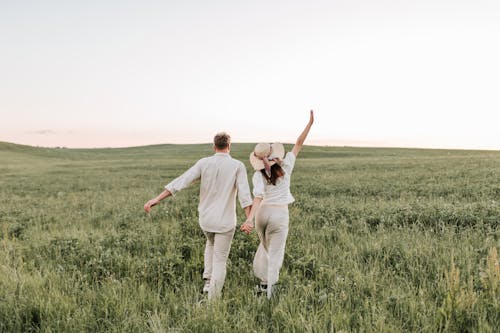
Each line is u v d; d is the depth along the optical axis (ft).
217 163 16.20
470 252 19.30
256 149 16.12
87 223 33.76
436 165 91.76
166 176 95.25
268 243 16.87
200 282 17.70
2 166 168.45
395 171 80.64
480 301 12.86
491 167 77.87
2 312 13.65
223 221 16.12
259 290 16.63
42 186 75.97
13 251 22.57
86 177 100.07
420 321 12.35
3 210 42.24
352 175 74.59
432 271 17.15
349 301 13.88
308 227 28.27
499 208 30.27
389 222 28.48
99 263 19.30
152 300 14.80
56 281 16.90
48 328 12.39
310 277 17.61
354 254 20.21
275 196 16.30
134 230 28.60
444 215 28.73
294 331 11.80
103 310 13.85
